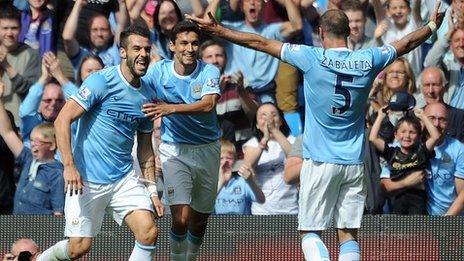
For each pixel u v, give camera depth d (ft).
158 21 101.04
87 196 67.82
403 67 97.45
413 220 88.89
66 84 100.12
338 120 67.51
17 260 74.18
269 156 96.12
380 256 89.10
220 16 102.89
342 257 69.15
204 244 89.45
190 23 71.77
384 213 93.66
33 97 99.40
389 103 95.45
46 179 91.40
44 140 92.02
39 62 101.09
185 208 74.54
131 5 101.91
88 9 102.68
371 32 103.09
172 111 67.77
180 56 71.77
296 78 99.96
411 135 93.20
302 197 69.10
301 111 100.17
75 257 69.41
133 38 65.87
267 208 95.20
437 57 101.55
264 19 102.63
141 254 67.41
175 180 74.59
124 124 67.26
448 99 100.48
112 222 89.10
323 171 67.97
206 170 75.46
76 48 102.06
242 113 98.17
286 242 89.10
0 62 100.32
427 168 93.45
